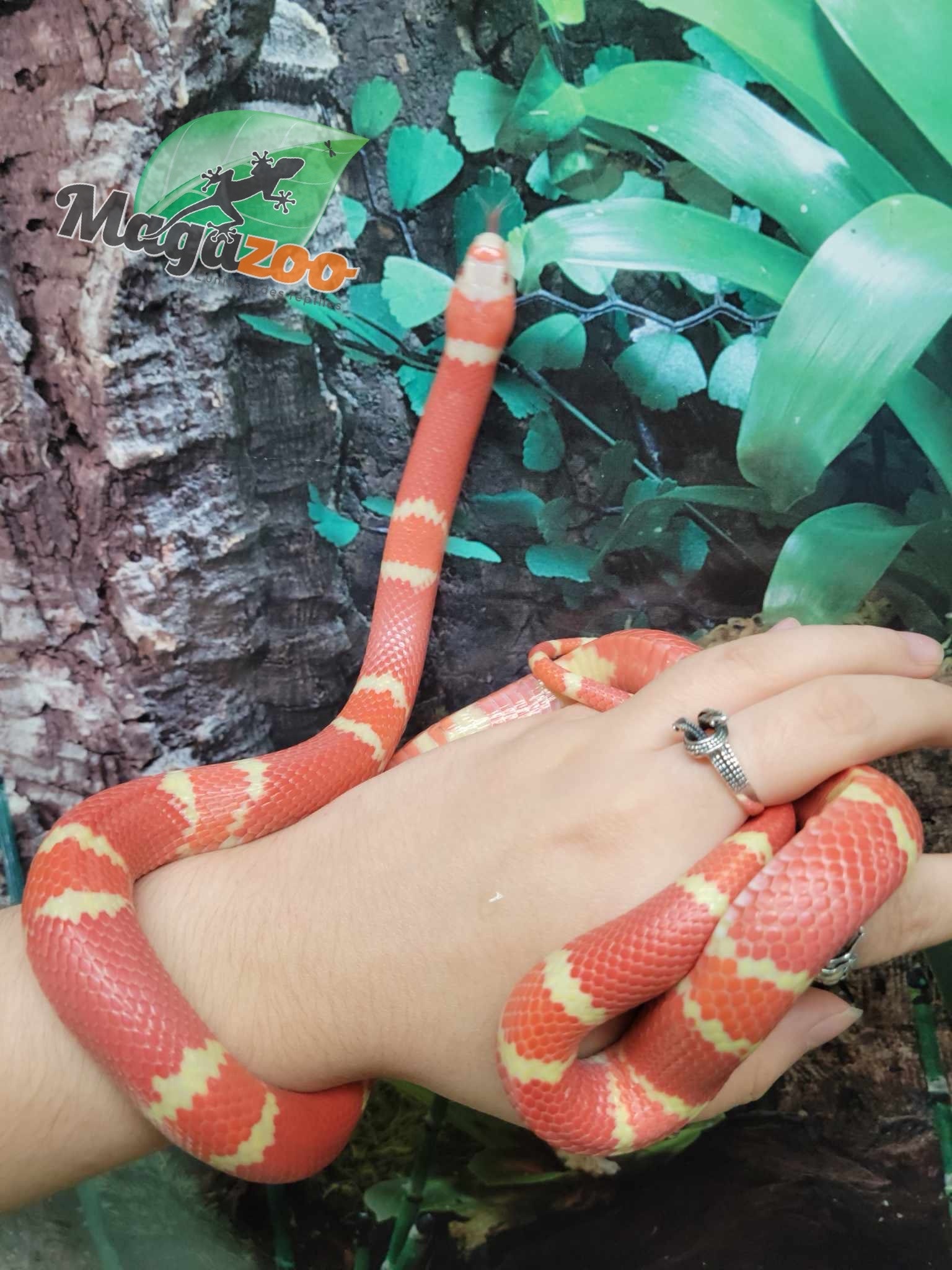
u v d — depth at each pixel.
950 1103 0.31
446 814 0.25
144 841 0.29
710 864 0.22
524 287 0.31
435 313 0.31
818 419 0.28
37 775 0.37
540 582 0.34
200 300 0.32
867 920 0.22
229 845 0.30
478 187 0.30
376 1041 0.25
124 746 0.36
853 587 0.31
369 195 0.31
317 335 0.33
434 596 0.34
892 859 0.21
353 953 0.24
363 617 0.36
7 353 0.32
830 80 0.27
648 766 0.23
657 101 0.28
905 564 0.31
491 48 0.29
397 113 0.30
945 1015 0.31
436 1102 0.33
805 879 0.21
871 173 0.28
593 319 0.31
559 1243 0.32
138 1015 0.24
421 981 0.24
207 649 0.36
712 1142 0.32
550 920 0.23
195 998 0.26
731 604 0.33
